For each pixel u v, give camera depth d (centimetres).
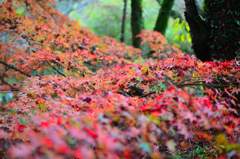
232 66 163
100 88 195
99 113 103
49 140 73
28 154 72
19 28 317
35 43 326
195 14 262
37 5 456
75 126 87
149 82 185
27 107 184
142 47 598
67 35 348
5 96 340
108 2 1029
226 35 240
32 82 212
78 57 268
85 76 235
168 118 107
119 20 991
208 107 118
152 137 92
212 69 167
